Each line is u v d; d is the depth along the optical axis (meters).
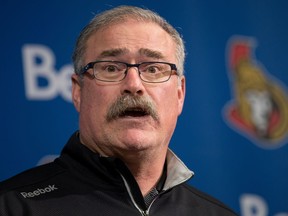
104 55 3.77
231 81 6.16
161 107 3.75
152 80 3.77
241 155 6.11
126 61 3.75
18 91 5.41
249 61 6.27
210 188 5.95
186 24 6.09
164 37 3.91
